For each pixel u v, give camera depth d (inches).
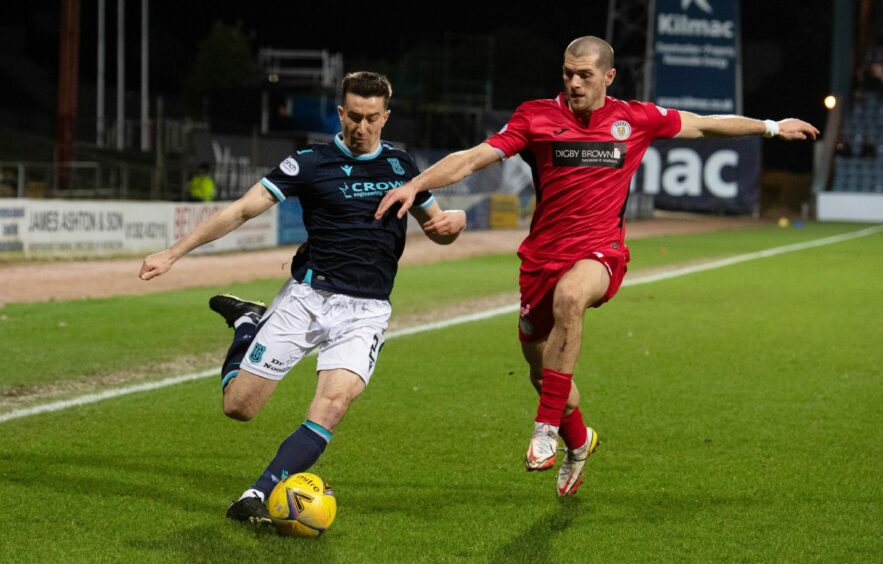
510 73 4439.0
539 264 353.7
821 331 805.9
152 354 660.7
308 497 314.5
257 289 1069.8
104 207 1407.5
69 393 537.3
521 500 366.6
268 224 1696.6
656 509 358.6
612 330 800.9
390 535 326.0
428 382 582.2
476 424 480.7
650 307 955.3
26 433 447.2
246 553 305.6
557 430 329.7
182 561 298.0
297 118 3223.4
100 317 826.2
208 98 3292.3
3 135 2684.5
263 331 336.5
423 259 1525.6
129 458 410.0
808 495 376.5
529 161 357.7
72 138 2116.1
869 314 914.1
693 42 2997.0
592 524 342.0
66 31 2081.7
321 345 341.1
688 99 2999.5
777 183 3969.0
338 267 333.1
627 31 3280.0
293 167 327.6
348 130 328.5
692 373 622.8
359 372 327.3
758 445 448.8
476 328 800.3
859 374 624.4
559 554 312.5
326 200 330.3
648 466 414.0
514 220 2412.6
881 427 485.1
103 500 353.7
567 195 347.6
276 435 452.1
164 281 1144.8
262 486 323.0
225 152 2632.9
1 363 617.9
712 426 483.8
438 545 318.0
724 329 811.4
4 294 987.3
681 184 3127.5
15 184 2225.6
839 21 3550.7
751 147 3093.0
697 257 1599.4
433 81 4084.6
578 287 332.5
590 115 347.9
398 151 342.3
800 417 504.7
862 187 3267.7
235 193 2448.3
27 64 4256.9
